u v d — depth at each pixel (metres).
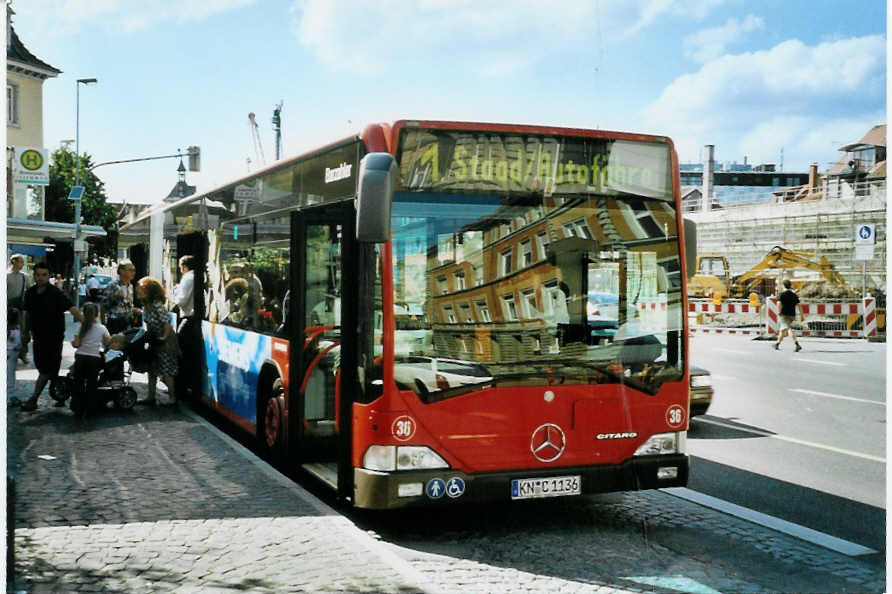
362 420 6.24
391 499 6.07
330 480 7.16
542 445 6.37
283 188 8.53
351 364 6.46
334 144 7.16
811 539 6.49
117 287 16.59
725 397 14.33
